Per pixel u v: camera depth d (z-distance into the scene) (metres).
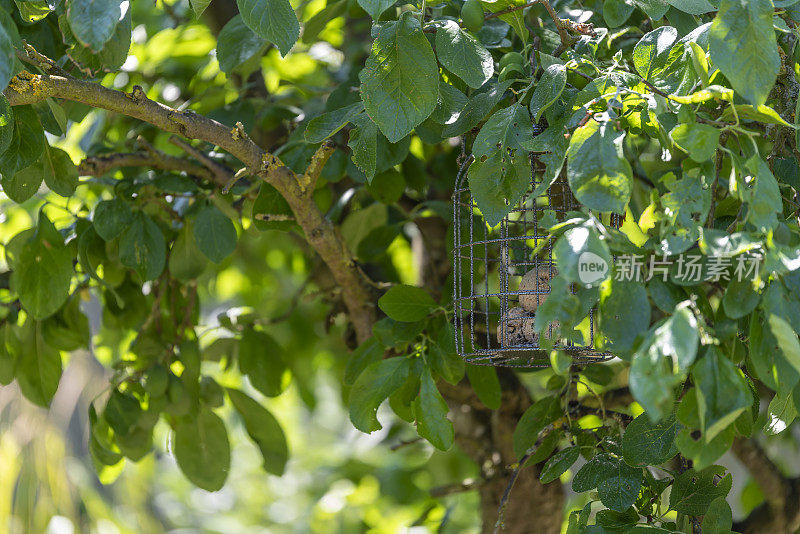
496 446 4.64
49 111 3.30
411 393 3.38
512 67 2.86
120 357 5.08
